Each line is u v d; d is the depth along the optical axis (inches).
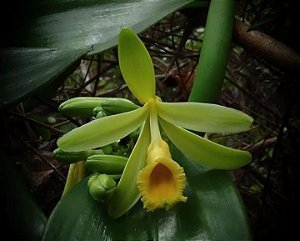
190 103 5.9
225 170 6.2
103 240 5.9
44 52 7.4
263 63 9.7
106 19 7.8
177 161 6.5
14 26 8.2
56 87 9.0
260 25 8.3
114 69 12.9
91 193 5.9
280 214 9.2
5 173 7.2
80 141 5.9
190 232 5.7
